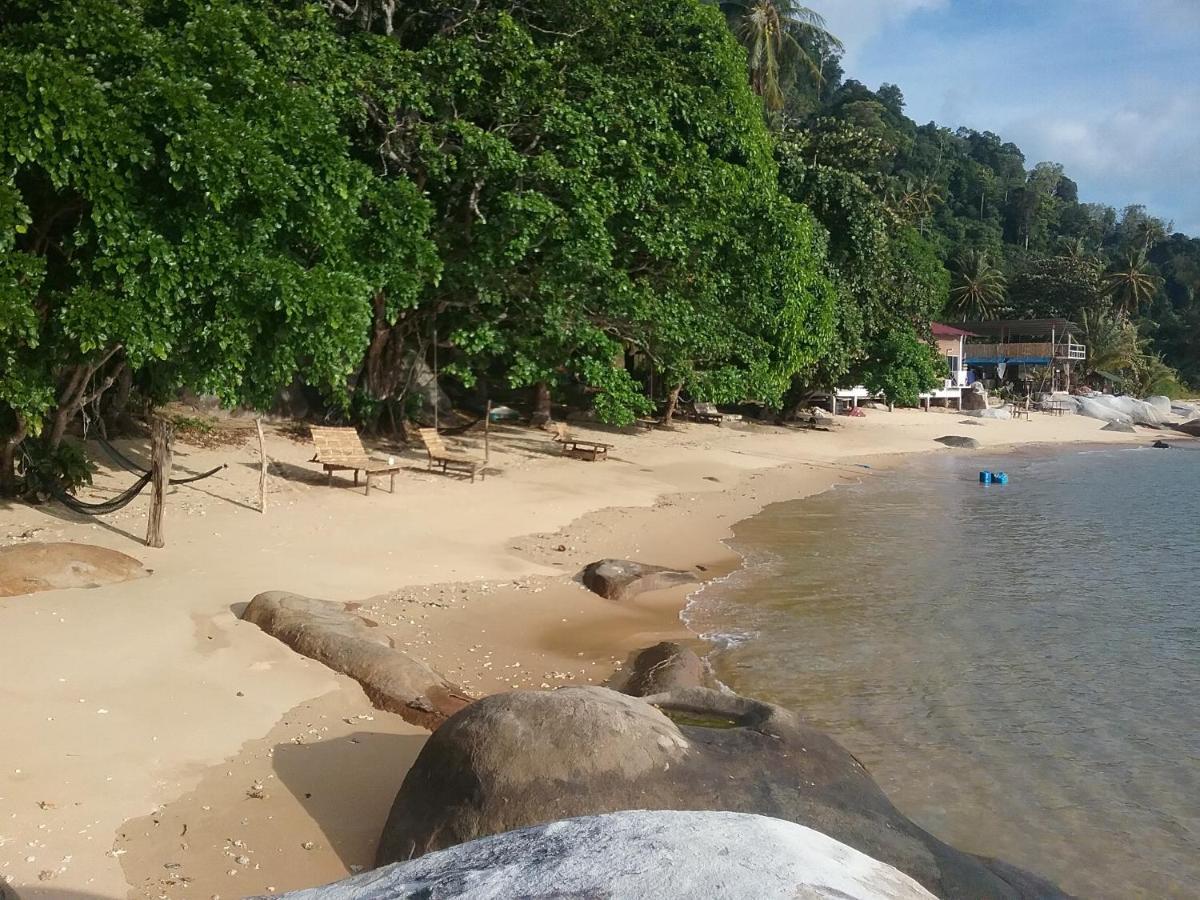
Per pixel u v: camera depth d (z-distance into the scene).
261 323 11.09
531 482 18.86
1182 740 7.60
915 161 97.44
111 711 6.48
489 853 2.09
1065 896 5.25
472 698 7.23
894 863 4.82
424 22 19.06
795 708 8.11
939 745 7.41
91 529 11.51
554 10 18.77
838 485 24.30
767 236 22.52
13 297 8.71
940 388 51.09
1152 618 11.21
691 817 2.13
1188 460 34.84
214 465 16.14
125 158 9.45
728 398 22.50
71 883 4.61
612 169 18.02
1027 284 75.50
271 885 4.78
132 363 10.00
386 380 21.17
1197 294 101.06
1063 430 46.84
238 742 6.29
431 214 15.34
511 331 19.61
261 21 12.84
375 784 5.90
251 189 10.22
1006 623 10.91
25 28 9.59
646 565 12.61
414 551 12.59
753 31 37.84
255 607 8.66
